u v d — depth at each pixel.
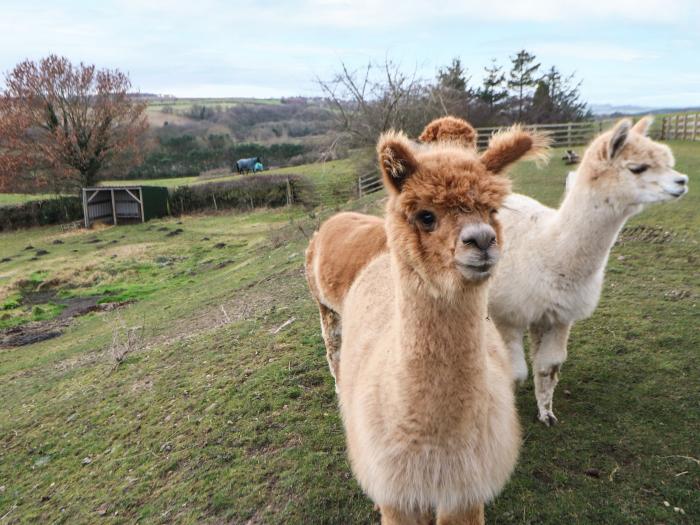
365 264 3.93
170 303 12.94
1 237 30.89
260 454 4.39
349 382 2.96
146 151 41.84
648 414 4.05
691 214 8.92
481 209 2.14
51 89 34.88
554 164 16.33
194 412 5.41
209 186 33.25
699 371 4.48
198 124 64.88
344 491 3.72
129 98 38.31
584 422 4.07
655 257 7.46
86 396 6.89
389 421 2.37
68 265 21.31
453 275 2.06
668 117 24.78
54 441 5.82
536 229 4.09
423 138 4.99
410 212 2.19
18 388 8.59
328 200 25.97
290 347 6.51
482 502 2.52
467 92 32.88
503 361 2.87
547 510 3.26
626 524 3.10
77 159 35.62
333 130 22.88
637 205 3.80
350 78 21.23
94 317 13.95
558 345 4.10
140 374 7.11
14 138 35.16
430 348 2.21
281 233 19.39
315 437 4.45
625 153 3.73
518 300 4.07
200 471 4.36
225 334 7.79
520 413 4.36
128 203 33.78
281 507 3.71
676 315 5.52
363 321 3.18
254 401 5.25
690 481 3.35
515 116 35.78
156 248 23.28
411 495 2.35
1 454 5.89
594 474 3.51
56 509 4.52
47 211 33.53
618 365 4.80
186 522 3.80
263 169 45.12
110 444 5.38
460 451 2.28
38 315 14.98
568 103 38.56
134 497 4.29
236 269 15.48
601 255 3.88
